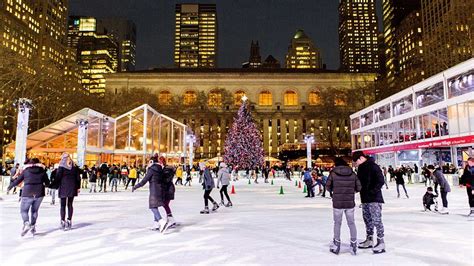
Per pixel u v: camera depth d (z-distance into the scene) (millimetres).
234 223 11141
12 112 64500
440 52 87438
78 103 69875
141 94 85750
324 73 112500
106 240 8570
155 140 49812
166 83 111812
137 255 7117
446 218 12305
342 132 95688
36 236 9078
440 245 8008
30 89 55844
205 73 112750
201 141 104625
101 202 17781
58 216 12688
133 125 45500
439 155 37469
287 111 111938
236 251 7430
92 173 24391
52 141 38469
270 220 11758
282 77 112938
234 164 46375
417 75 103500
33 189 8961
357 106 86375
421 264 6434
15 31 127625
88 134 39094
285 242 8312
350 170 7371
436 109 35375
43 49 149000
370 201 7457
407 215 13062
